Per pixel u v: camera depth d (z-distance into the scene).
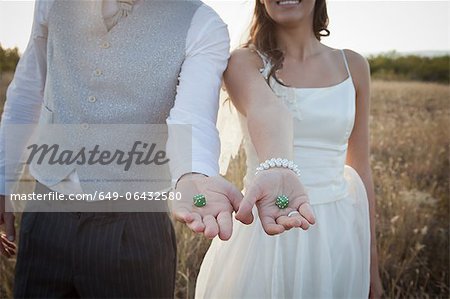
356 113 1.85
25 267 1.41
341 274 1.69
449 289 2.79
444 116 3.38
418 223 3.04
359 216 1.80
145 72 1.38
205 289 1.72
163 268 1.44
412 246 2.96
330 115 1.67
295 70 1.71
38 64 1.51
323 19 1.80
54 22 1.40
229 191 1.14
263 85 1.45
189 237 2.61
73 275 1.38
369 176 1.91
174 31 1.40
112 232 1.36
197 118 1.33
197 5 1.45
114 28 1.38
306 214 1.03
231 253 1.69
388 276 2.71
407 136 3.42
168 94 1.41
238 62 1.53
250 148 1.67
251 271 1.64
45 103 1.46
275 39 1.71
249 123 1.31
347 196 1.79
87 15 1.37
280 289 1.61
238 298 1.64
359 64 1.81
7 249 1.63
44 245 1.38
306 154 1.68
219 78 1.45
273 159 1.18
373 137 3.45
